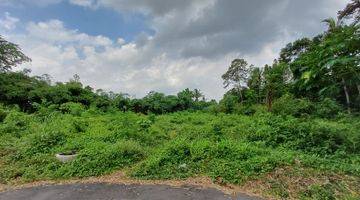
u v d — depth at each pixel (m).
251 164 8.31
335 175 7.80
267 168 8.10
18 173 8.91
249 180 7.83
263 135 11.15
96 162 9.18
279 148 10.18
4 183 8.43
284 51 31.31
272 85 22.45
